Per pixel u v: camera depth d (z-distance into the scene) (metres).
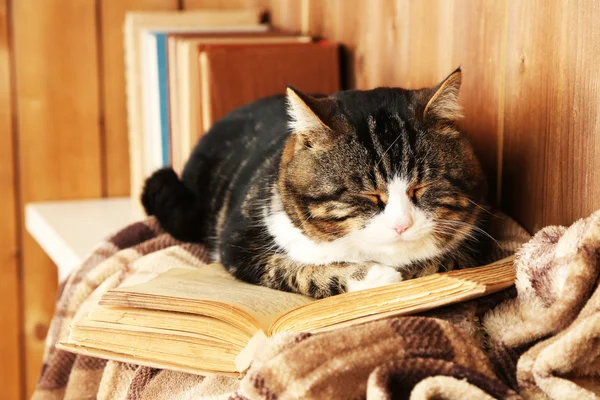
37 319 2.72
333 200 1.37
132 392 1.27
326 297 1.30
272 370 1.02
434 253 1.43
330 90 2.15
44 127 2.62
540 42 1.43
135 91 2.44
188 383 1.22
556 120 1.41
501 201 1.59
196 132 2.13
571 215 1.39
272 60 2.09
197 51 2.10
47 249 2.28
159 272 1.61
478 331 1.20
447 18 1.71
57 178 2.66
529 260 1.21
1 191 2.63
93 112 2.65
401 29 1.89
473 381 0.99
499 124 1.58
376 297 1.16
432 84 1.79
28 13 2.54
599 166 1.31
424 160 1.36
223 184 1.82
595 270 1.11
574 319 1.09
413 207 1.34
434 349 1.06
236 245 1.52
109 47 2.62
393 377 1.00
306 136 1.42
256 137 1.84
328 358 1.03
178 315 1.21
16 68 2.57
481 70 1.62
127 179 2.71
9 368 2.73
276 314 1.24
